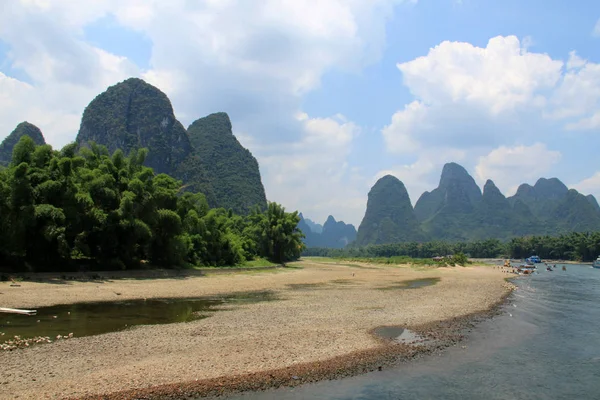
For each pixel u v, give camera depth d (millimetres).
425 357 15477
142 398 10594
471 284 44219
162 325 19172
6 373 11781
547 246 149125
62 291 27984
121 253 41531
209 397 11016
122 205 39844
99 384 11242
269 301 28203
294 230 84188
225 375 12445
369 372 13617
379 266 94938
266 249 81062
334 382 12586
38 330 17297
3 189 31781
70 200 35781
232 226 94062
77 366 12680
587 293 38562
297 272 63031
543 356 16297
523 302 30953
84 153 46094
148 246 45875
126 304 25422
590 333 20469
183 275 47094
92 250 40000
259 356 14422
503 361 15477
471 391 12492
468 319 22797
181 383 11625
